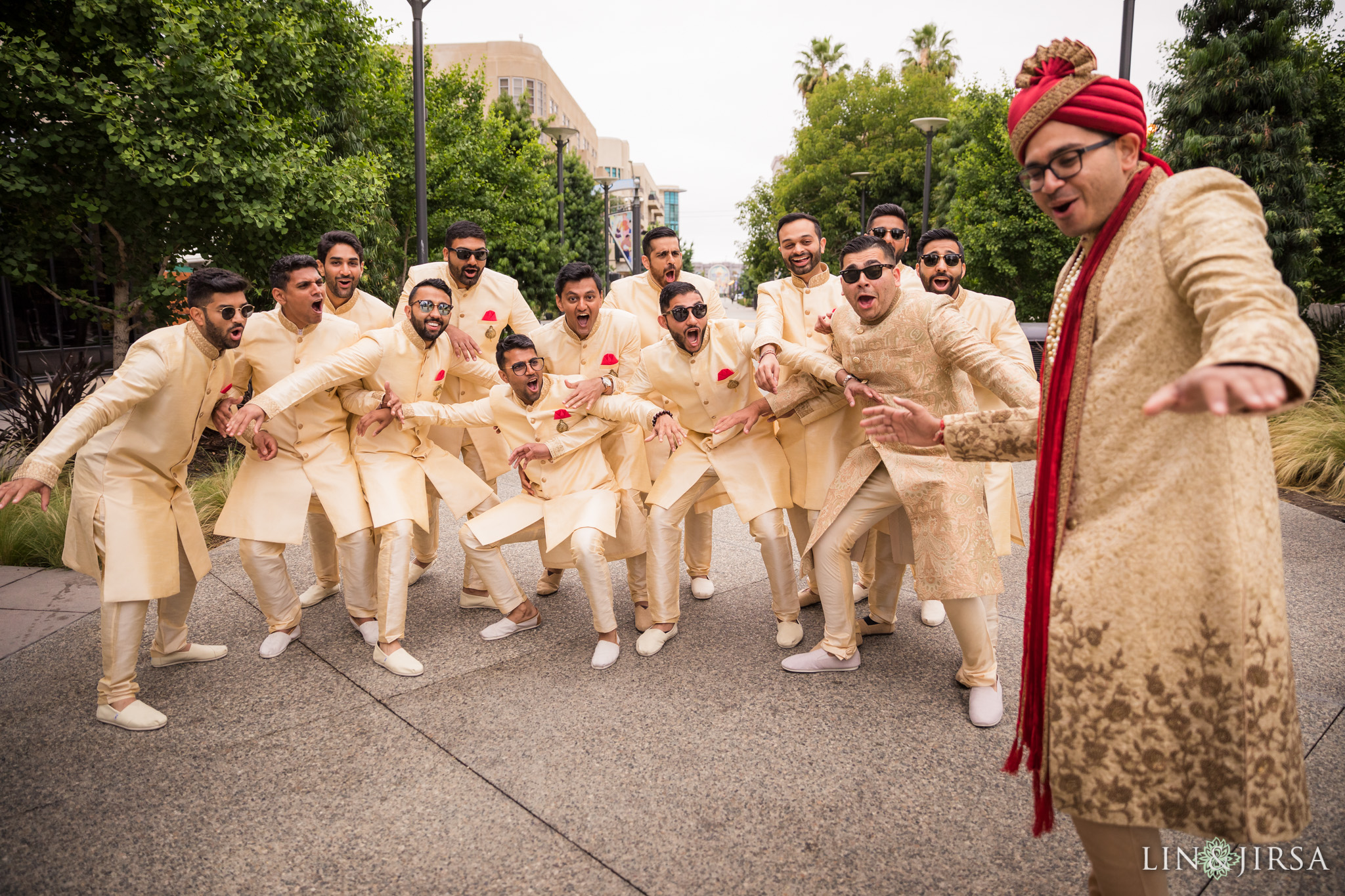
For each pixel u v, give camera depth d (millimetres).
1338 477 6031
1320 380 7957
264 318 3723
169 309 8375
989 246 15023
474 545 3709
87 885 2160
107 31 6992
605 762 2715
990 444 1812
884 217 4156
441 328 3879
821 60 39750
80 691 3330
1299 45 9227
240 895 2111
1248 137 8953
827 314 4004
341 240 4078
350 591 3711
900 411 1953
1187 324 1316
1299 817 1322
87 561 3102
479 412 3846
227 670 3512
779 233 4070
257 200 7637
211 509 5836
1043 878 2096
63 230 7613
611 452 4039
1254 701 1282
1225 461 1300
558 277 4062
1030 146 1500
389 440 3830
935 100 28156
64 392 7191
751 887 2096
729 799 2486
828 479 3639
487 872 2182
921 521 2953
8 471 6117
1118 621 1373
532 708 3113
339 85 9602
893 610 3729
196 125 7320
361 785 2611
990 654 3051
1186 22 9508
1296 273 9195
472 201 15039
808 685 3252
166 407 3084
